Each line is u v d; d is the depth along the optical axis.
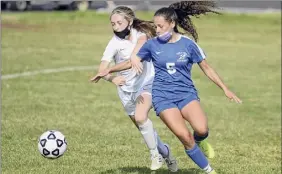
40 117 28.47
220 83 15.98
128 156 21.20
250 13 93.00
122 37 17.02
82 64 49.69
